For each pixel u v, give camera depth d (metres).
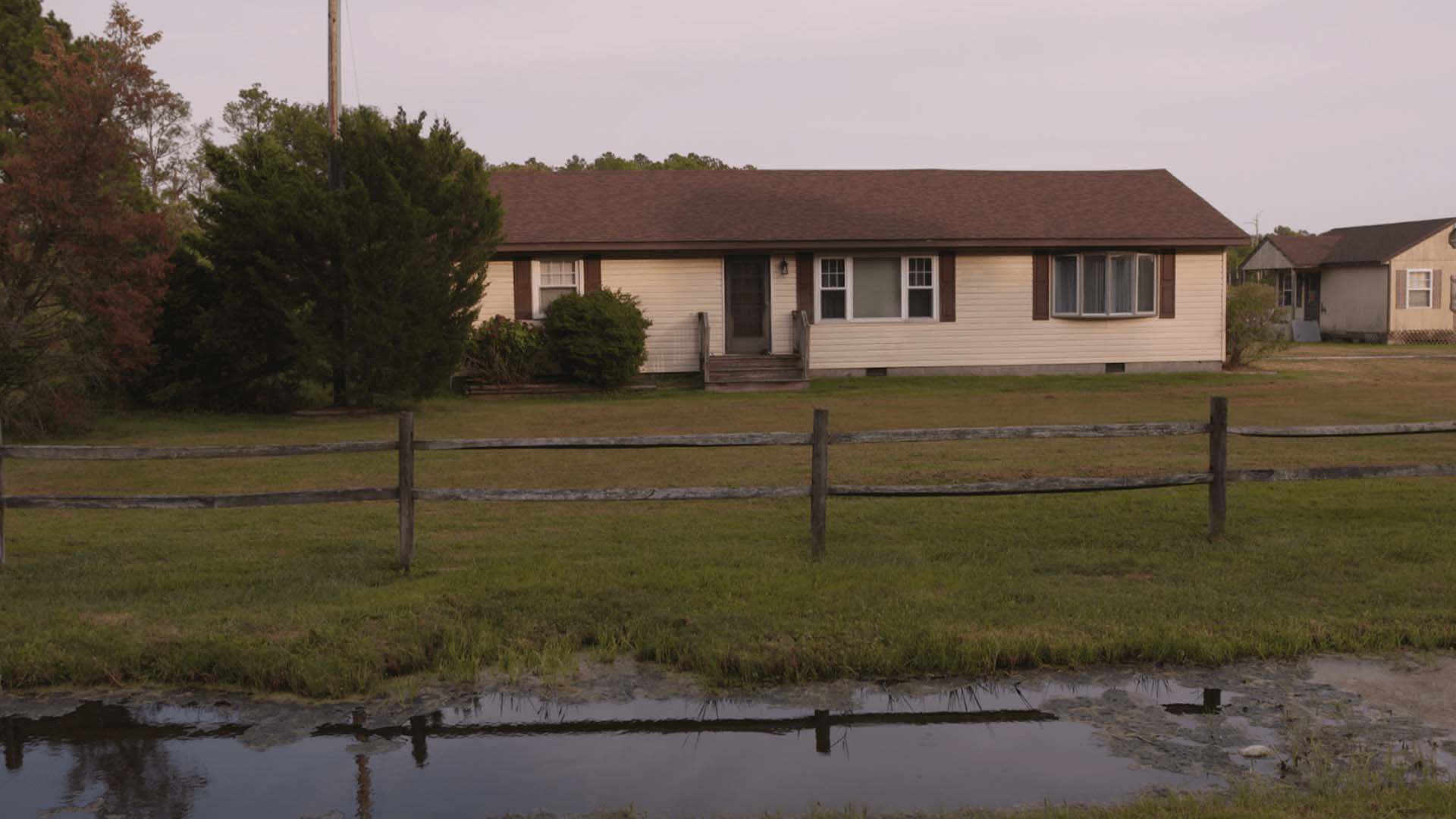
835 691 5.86
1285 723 5.32
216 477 12.84
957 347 27.09
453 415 19.75
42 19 30.70
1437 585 7.30
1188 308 27.62
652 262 26.23
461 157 20.58
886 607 6.85
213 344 19.48
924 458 13.62
